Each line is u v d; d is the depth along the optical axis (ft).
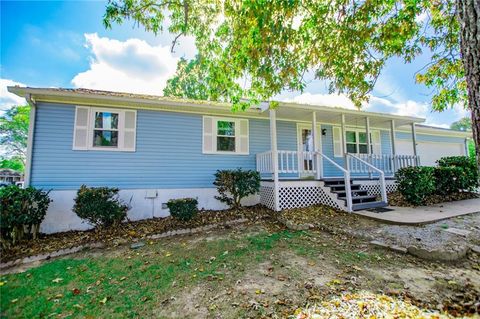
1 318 8.99
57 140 23.16
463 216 20.25
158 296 10.21
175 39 20.24
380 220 19.83
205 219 23.43
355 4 14.98
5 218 16.84
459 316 8.00
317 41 16.49
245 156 30.94
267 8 13.35
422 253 13.39
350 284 10.44
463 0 7.98
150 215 25.67
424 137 46.24
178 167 27.48
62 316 9.02
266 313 8.54
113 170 24.88
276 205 25.53
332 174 36.14
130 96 25.53
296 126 34.73
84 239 19.07
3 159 91.81
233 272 12.21
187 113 28.55
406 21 15.48
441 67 18.62
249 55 15.38
